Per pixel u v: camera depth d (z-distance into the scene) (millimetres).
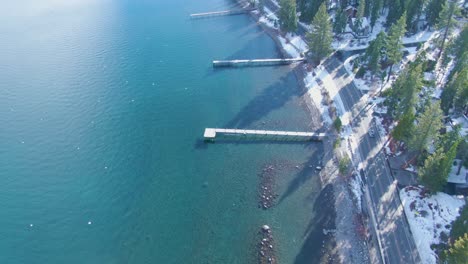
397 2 133500
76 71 133625
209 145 95125
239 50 145875
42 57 145375
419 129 73312
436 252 61656
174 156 92000
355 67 116375
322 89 112188
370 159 82625
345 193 76875
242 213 75750
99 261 68062
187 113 108188
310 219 72938
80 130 101938
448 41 113812
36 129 102375
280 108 107812
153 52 147250
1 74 131875
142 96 117188
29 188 83688
